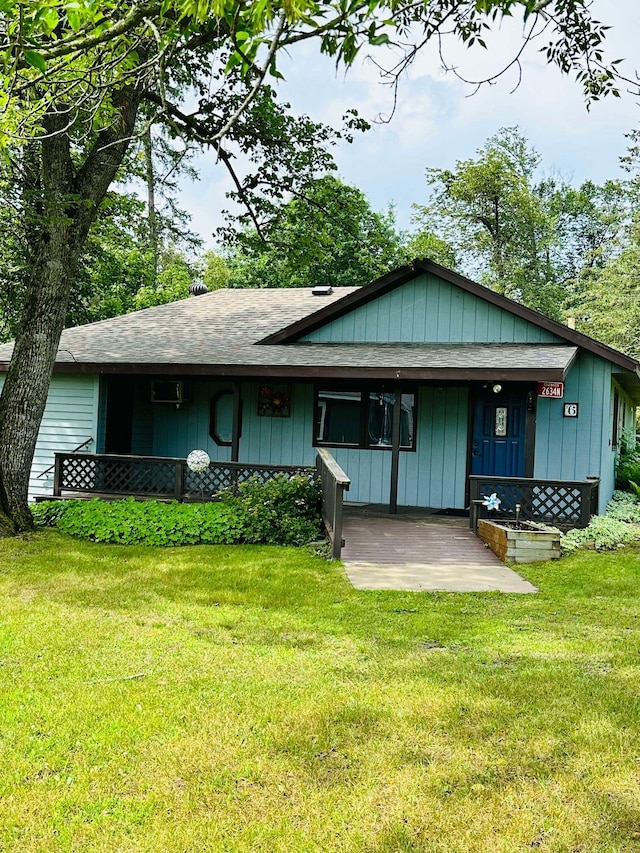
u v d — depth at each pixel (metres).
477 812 3.10
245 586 7.23
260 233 13.12
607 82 4.25
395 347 12.40
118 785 3.29
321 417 13.20
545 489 10.05
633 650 5.27
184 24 3.88
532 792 3.26
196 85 11.26
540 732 3.86
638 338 26.03
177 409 14.27
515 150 40.97
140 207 17.00
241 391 12.88
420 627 5.86
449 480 12.41
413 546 9.21
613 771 3.45
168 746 3.66
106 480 11.88
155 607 6.42
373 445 12.88
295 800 3.18
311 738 3.76
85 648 5.22
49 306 9.95
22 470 9.99
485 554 8.91
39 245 10.04
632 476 15.23
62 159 9.55
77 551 8.90
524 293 36.84
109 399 13.70
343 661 4.99
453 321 12.47
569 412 11.73
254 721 3.96
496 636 5.63
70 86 4.38
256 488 10.14
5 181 10.55
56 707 4.12
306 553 8.85
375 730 3.87
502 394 12.20
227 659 5.00
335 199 12.79
